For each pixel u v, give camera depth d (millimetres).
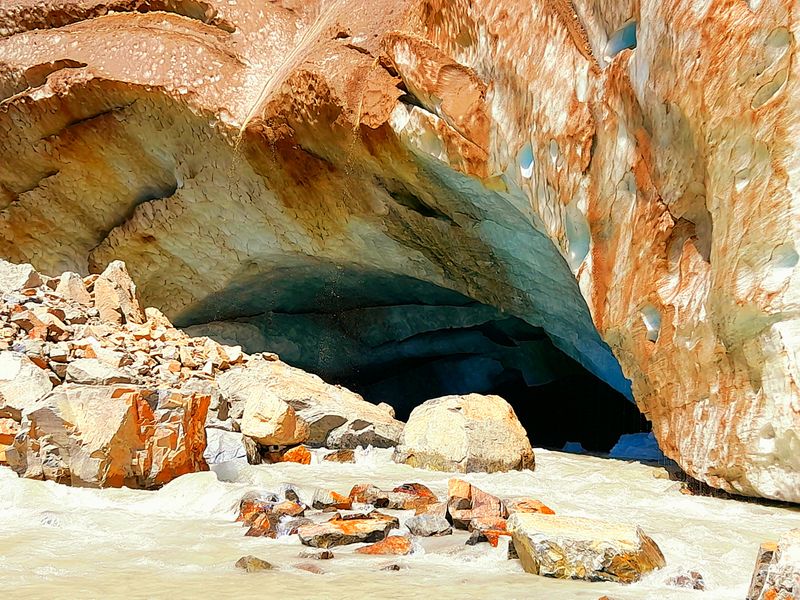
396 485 5484
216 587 2893
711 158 4992
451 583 2967
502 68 7332
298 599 2727
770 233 4516
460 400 6891
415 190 8898
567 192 6594
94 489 4969
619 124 6098
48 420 5074
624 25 6160
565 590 2867
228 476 5742
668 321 5523
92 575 3088
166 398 5547
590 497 5191
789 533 2738
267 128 9156
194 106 9531
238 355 8664
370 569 3199
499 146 7453
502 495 5172
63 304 7777
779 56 4586
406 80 8008
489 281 9609
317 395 7699
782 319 4461
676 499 5059
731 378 4949
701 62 5047
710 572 3164
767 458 4625
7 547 3559
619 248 6156
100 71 9727
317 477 5887
